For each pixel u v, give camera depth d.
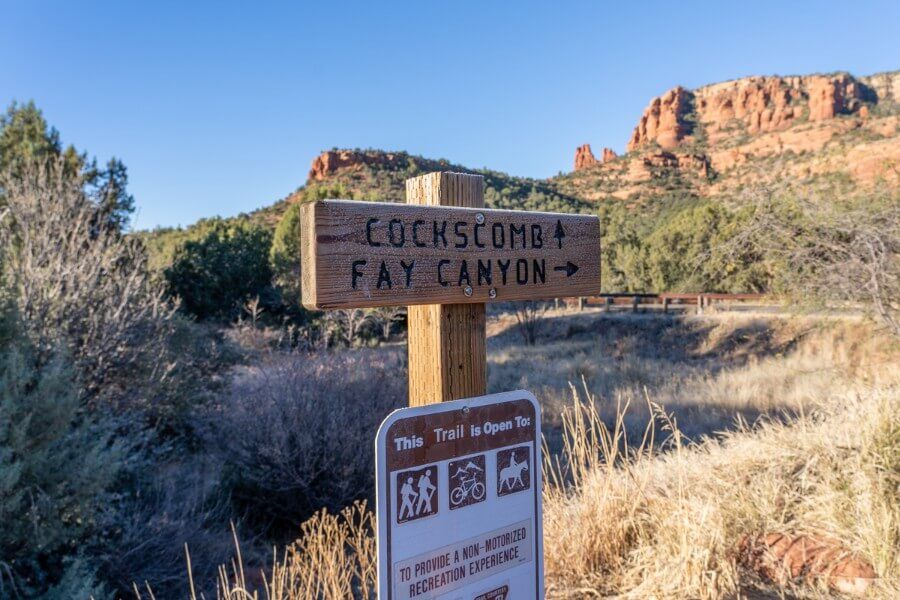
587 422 8.99
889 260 6.43
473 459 1.78
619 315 20.98
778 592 2.71
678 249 27.19
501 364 15.95
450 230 1.83
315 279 1.55
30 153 14.70
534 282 2.05
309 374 6.72
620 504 3.36
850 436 3.64
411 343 2.02
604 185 106.31
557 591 2.98
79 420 6.01
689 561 2.78
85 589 3.62
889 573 2.65
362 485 6.19
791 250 6.82
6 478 3.55
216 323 23.62
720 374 12.75
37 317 6.74
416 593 1.64
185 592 4.61
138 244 10.62
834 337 13.22
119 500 5.06
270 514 6.19
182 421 8.78
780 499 3.31
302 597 2.84
